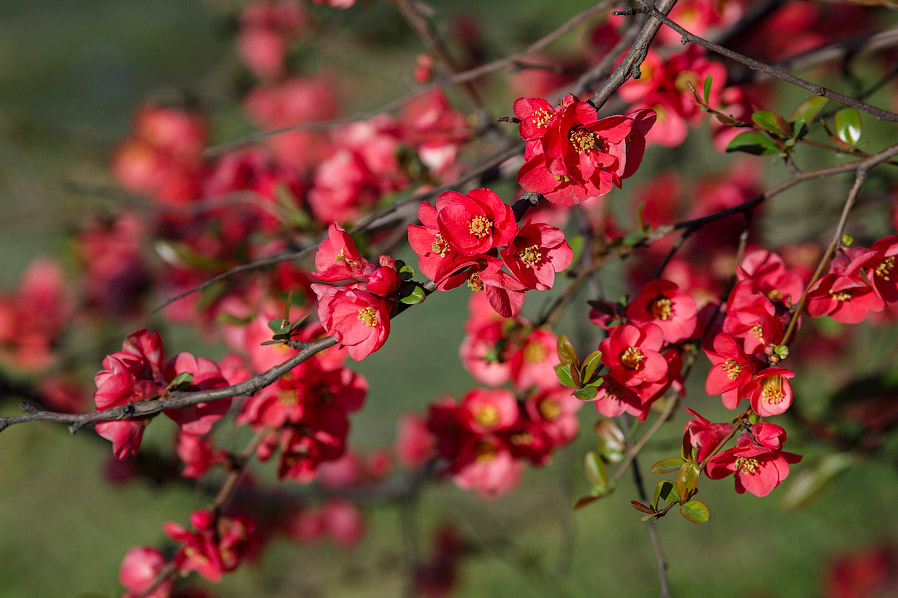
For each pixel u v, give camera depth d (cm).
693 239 158
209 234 140
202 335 149
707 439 93
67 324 191
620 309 99
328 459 107
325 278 93
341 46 195
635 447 102
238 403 110
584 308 129
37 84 493
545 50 192
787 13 166
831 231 140
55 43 571
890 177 124
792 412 120
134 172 189
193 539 105
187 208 124
